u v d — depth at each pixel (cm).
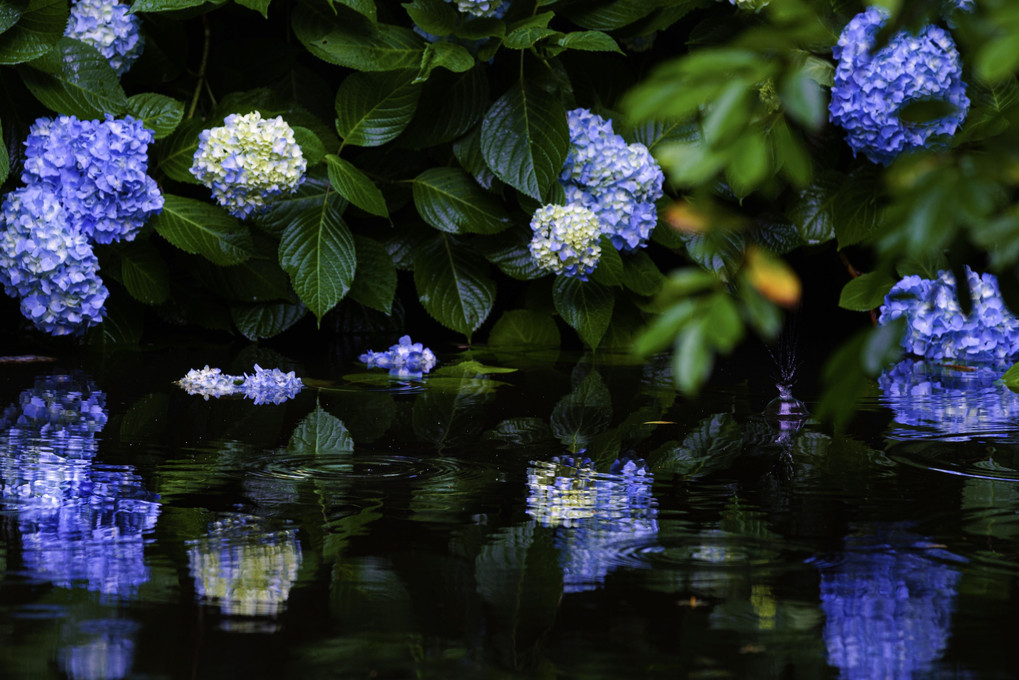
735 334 149
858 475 364
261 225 673
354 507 323
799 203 720
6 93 665
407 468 374
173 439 416
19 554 277
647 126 703
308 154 661
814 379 567
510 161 659
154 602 243
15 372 566
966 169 148
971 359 628
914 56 634
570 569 267
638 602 245
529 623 232
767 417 465
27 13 629
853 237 708
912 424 449
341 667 210
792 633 228
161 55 722
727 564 271
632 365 620
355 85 681
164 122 668
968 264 184
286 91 742
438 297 705
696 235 697
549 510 320
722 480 357
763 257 152
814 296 831
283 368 597
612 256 665
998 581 259
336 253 663
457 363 622
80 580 257
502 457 392
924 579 261
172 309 722
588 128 664
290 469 370
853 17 679
